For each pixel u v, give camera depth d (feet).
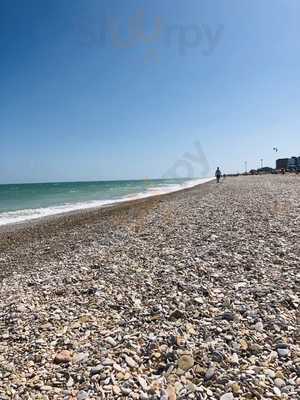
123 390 12.30
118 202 123.85
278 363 13.10
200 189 148.87
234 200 80.69
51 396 12.39
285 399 11.08
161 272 26.53
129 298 21.71
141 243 39.60
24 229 66.69
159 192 180.24
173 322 17.58
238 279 23.22
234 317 17.25
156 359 14.32
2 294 25.73
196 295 20.98
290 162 394.52
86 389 12.60
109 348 15.57
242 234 38.42
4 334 18.03
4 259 41.45
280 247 30.89
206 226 46.47
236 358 13.57
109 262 31.68
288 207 59.36
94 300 21.94
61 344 16.39
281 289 20.52
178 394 11.82
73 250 41.16
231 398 11.24
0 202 152.25
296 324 16.08
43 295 24.04
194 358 13.98
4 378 13.75
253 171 426.92
